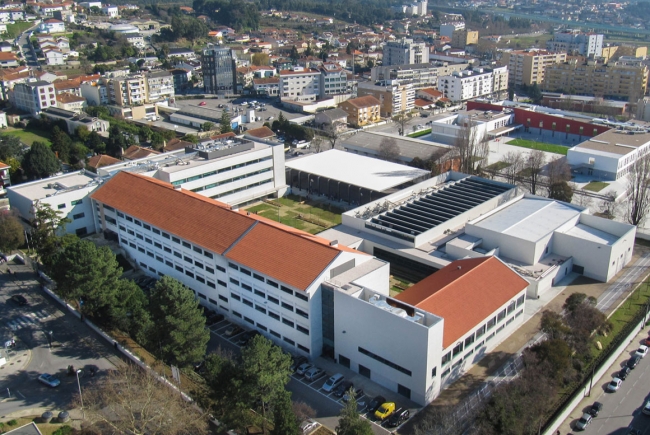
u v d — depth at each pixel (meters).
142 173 146.75
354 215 140.88
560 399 88.12
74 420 85.56
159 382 89.94
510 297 103.12
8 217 135.25
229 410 79.62
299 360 98.19
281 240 106.69
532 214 138.50
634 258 137.38
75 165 198.12
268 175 171.75
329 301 97.19
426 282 107.38
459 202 147.50
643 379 95.06
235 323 111.12
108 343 104.69
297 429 75.00
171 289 92.69
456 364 93.69
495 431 75.44
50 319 112.12
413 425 83.88
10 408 87.81
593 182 190.38
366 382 94.00
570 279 127.44
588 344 96.62
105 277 105.50
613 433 83.19
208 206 121.75
